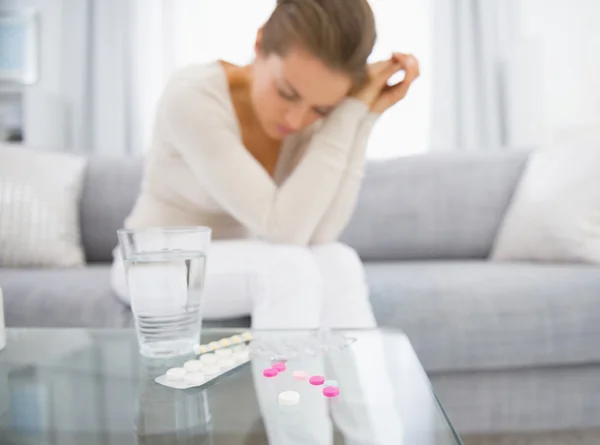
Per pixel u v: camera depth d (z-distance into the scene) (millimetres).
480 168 1642
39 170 1451
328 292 840
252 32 2574
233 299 826
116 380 531
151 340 591
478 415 1067
